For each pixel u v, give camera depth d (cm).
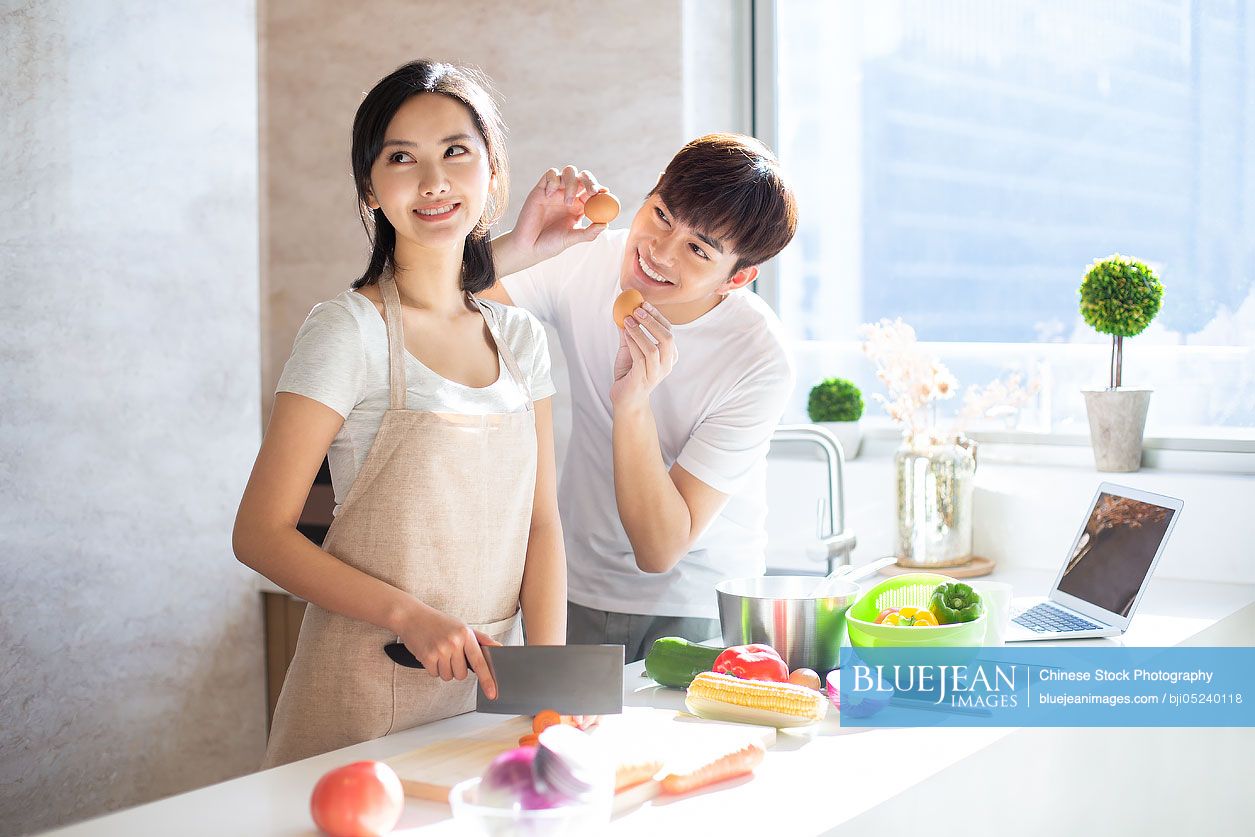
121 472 223
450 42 295
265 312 330
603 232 192
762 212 163
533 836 89
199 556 238
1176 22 238
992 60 260
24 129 207
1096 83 248
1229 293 236
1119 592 180
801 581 162
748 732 123
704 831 99
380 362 135
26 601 210
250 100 244
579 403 191
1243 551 217
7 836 209
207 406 238
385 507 133
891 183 274
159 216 228
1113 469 233
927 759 119
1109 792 154
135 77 223
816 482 258
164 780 232
